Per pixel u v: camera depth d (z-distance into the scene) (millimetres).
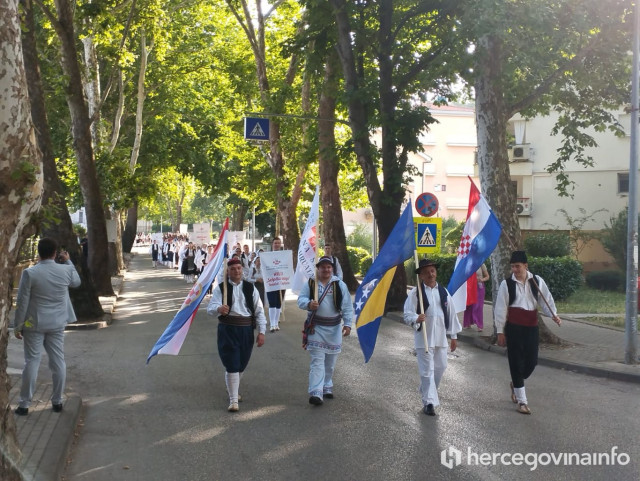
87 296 16922
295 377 10273
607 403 8734
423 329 8000
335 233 26047
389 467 6129
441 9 17500
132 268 49562
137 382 9984
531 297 8172
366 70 21516
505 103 14203
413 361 11680
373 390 9328
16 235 4887
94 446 6859
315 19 19547
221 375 10477
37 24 23594
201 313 19625
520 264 8188
